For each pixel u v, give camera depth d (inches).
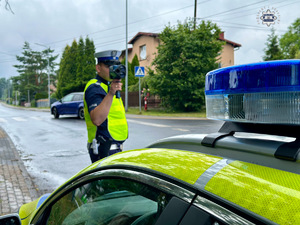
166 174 37.7
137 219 41.0
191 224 31.1
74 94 644.7
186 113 727.7
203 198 31.8
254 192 29.7
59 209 58.5
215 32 768.3
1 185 177.2
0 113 971.9
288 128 36.9
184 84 727.7
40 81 2780.5
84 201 52.4
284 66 33.9
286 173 31.5
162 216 34.5
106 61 105.8
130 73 1106.7
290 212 26.6
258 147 36.3
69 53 1508.4
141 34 1206.3
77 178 55.1
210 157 39.4
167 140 50.5
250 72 36.9
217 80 42.3
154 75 778.8
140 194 40.5
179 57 749.3
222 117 42.3
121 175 44.5
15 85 2866.6
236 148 38.7
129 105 984.3
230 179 32.5
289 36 1295.5
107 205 47.3
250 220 27.5
